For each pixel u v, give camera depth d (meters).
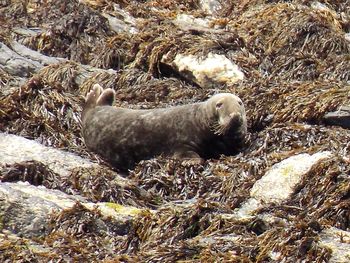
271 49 53.31
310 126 41.66
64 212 33.94
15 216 33.56
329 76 50.59
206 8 64.00
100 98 43.94
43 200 34.38
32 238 32.97
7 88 47.97
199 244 32.06
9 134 40.66
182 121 41.78
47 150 39.59
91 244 32.88
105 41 56.41
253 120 44.41
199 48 51.25
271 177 37.12
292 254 31.56
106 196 37.03
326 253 31.41
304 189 36.44
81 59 55.66
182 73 50.56
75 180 37.50
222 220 33.78
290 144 41.06
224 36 53.16
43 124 43.38
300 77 50.81
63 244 32.62
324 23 54.69
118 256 31.69
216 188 38.62
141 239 33.88
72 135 43.50
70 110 44.97
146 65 52.38
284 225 32.62
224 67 50.16
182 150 41.47
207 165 40.53
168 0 63.72
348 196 35.50
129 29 58.25
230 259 31.22
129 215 34.62
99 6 60.88
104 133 42.59
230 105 41.16
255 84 47.19
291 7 58.12
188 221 34.06
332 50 53.50
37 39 56.25
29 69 51.34
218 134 41.12
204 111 41.44
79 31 56.62
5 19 58.16
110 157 42.50
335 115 43.16
